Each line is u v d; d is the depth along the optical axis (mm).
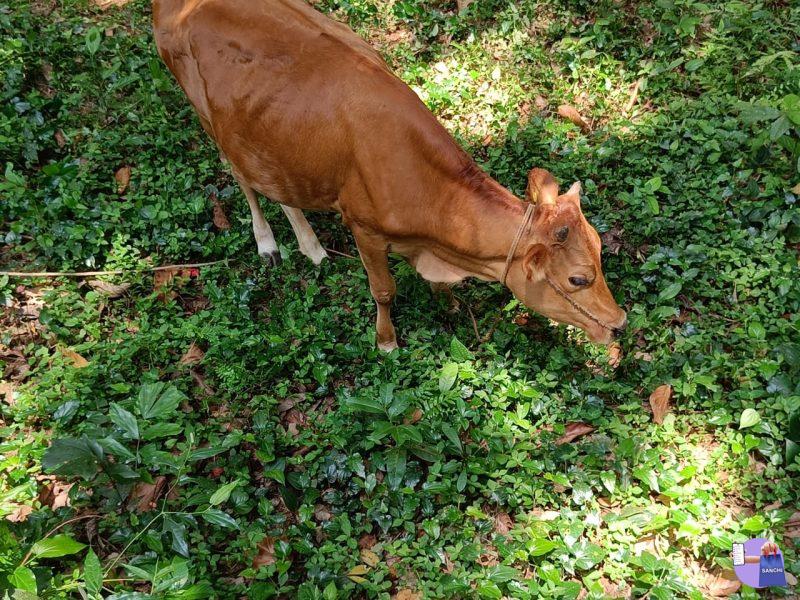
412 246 2098
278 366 2271
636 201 2596
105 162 2854
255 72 2016
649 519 1896
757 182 2699
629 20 3264
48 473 1995
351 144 1940
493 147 2871
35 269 2559
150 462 1916
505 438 2096
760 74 2965
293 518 2018
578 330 2338
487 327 2412
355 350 2305
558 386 2238
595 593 1751
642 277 2449
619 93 3016
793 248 2533
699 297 2434
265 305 2523
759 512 1924
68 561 1861
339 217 2756
